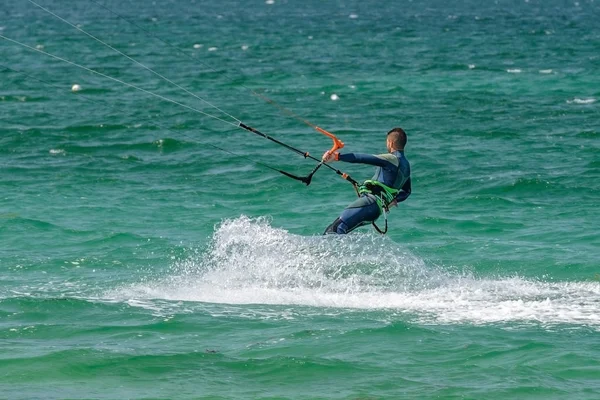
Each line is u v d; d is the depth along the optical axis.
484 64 165.50
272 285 47.72
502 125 105.31
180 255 54.59
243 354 36.50
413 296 45.50
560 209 66.88
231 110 118.44
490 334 39.22
